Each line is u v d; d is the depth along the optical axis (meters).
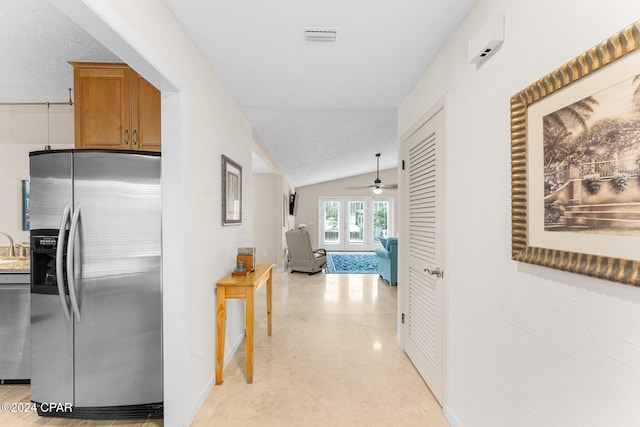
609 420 0.86
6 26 1.87
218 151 2.45
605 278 0.84
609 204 0.83
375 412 1.99
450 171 1.88
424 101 2.37
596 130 0.87
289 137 4.75
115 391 1.90
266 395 2.17
